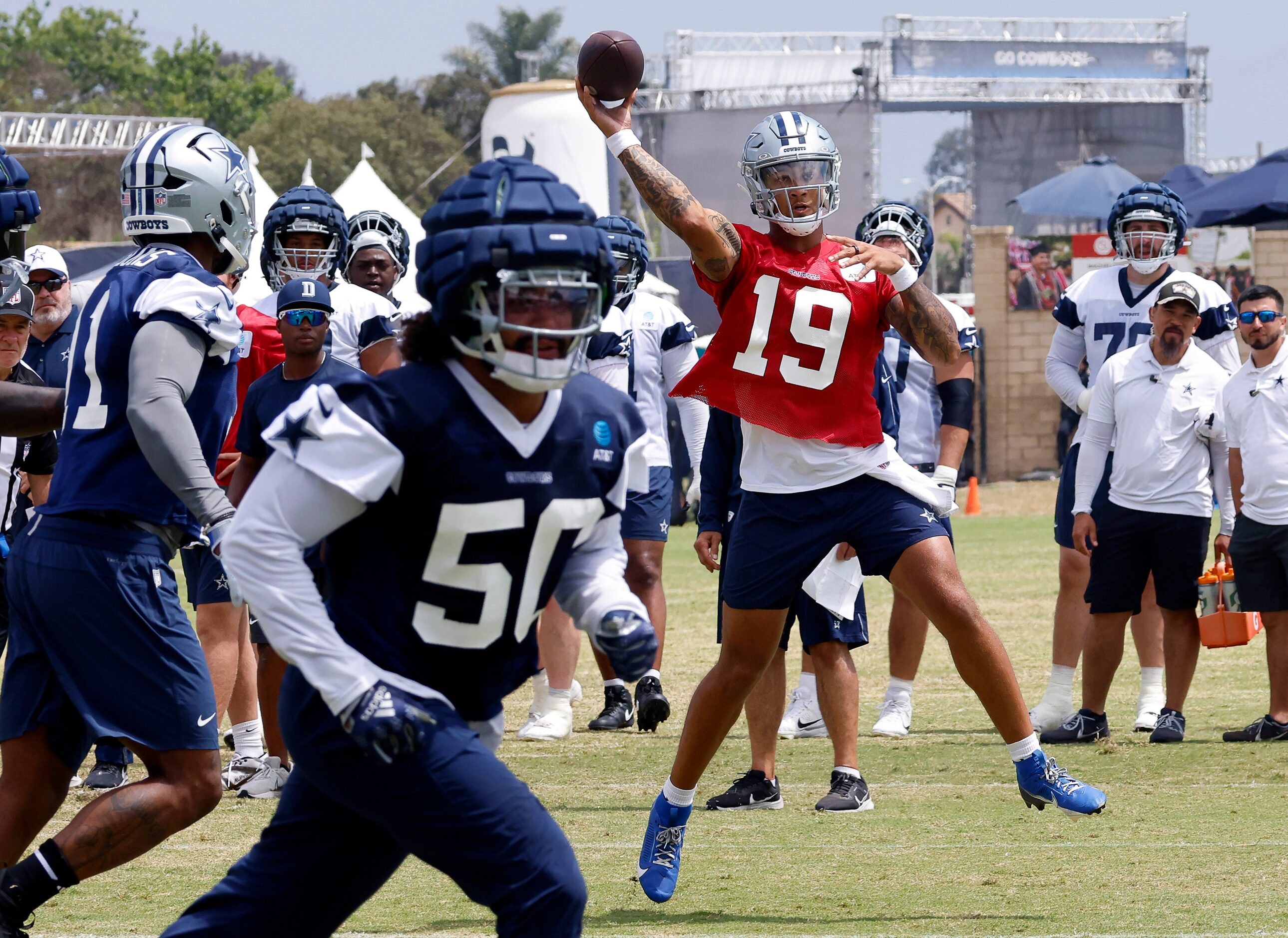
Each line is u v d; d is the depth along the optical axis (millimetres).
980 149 166125
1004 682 18375
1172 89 162875
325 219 26672
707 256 18922
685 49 138375
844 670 23781
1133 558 29281
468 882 11078
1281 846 20453
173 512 15492
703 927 16969
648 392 31500
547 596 11602
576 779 26500
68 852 14953
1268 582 29156
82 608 15109
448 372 11094
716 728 18297
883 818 22969
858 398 19000
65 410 15688
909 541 18578
